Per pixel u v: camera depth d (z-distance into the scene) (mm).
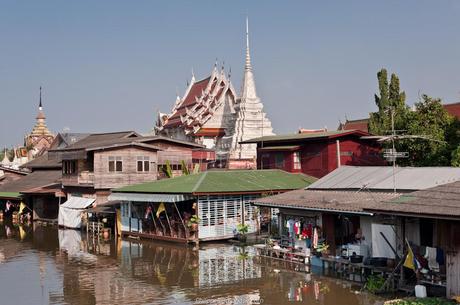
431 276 19406
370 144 44156
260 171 41938
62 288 24344
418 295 19250
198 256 31250
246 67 68812
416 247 20609
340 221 26438
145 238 39375
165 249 34406
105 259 31500
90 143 55562
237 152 66250
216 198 35875
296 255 27641
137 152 46750
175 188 36469
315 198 27625
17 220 55750
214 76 80938
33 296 23031
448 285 18484
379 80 44688
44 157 71188
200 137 76000
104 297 22500
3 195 57375
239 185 36938
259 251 30609
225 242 36094
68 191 51000
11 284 25328
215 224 35719
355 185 27797
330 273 25312
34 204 55781
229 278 25234
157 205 38312
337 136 42594
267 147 48438
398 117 40438
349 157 43438
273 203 28688
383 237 22297
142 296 22438
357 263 23531
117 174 45781
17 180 63656
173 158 52312
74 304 21625
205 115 77688
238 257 30531
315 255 26656
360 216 24844
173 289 23484
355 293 21500
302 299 21141
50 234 44406
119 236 41844
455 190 20188
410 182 25344
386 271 21750
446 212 17797
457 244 18203
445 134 37094
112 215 44094
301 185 39156
